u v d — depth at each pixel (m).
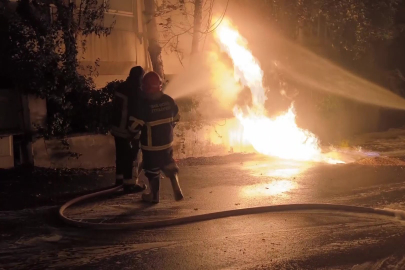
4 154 8.92
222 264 5.05
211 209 7.12
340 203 7.49
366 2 17.94
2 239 5.74
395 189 8.45
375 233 6.06
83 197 7.52
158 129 7.13
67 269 4.89
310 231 6.12
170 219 6.46
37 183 8.27
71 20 9.76
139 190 8.18
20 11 9.17
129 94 7.80
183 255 5.30
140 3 11.95
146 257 5.23
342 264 5.08
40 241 5.70
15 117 9.20
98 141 10.01
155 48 11.61
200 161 11.06
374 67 19.66
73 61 9.61
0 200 7.32
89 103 9.85
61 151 9.46
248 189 8.39
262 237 5.89
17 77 8.91
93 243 5.66
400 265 5.08
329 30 17.25
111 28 10.71
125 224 6.19
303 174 9.71
